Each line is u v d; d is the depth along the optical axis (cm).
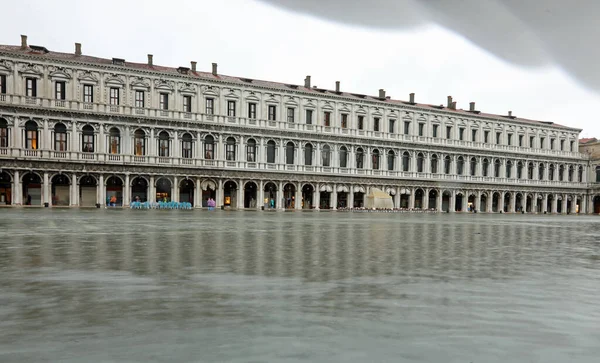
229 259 1218
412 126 8975
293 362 475
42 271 999
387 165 8756
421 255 1384
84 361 472
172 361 474
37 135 6338
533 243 1933
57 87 6444
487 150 9662
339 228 2747
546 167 10519
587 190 11081
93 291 802
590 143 11312
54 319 623
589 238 2336
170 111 7050
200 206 7256
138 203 6644
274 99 7775
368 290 838
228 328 589
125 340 538
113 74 6706
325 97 8169
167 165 6975
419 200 9156
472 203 9738
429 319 646
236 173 7481
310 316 652
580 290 869
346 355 498
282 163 7825
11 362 465
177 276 955
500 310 704
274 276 968
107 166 6650
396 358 492
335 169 8244
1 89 6153
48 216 3672
